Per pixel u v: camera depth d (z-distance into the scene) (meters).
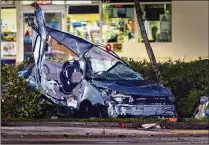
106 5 43.62
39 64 36.59
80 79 36.44
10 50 43.62
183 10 43.16
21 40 43.50
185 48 43.19
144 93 36.19
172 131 32.84
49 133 32.25
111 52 36.72
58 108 36.28
